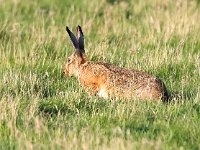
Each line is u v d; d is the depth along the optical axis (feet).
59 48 160.25
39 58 151.43
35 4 210.59
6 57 152.87
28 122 106.93
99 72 127.75
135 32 176.55
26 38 171.53
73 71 136.05
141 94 122.42
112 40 170.81
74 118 110.42
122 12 201.16
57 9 206.49
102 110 114.52
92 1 211.41
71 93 122.72
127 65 145.07
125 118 109.29
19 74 135.64
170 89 130.72
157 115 111.45
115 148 94.58
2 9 205.36
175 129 104.22
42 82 131.13
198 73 139.44
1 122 107.65
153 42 164.35
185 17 182.39
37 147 97.04
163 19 188.75
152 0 209.87
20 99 118.21
